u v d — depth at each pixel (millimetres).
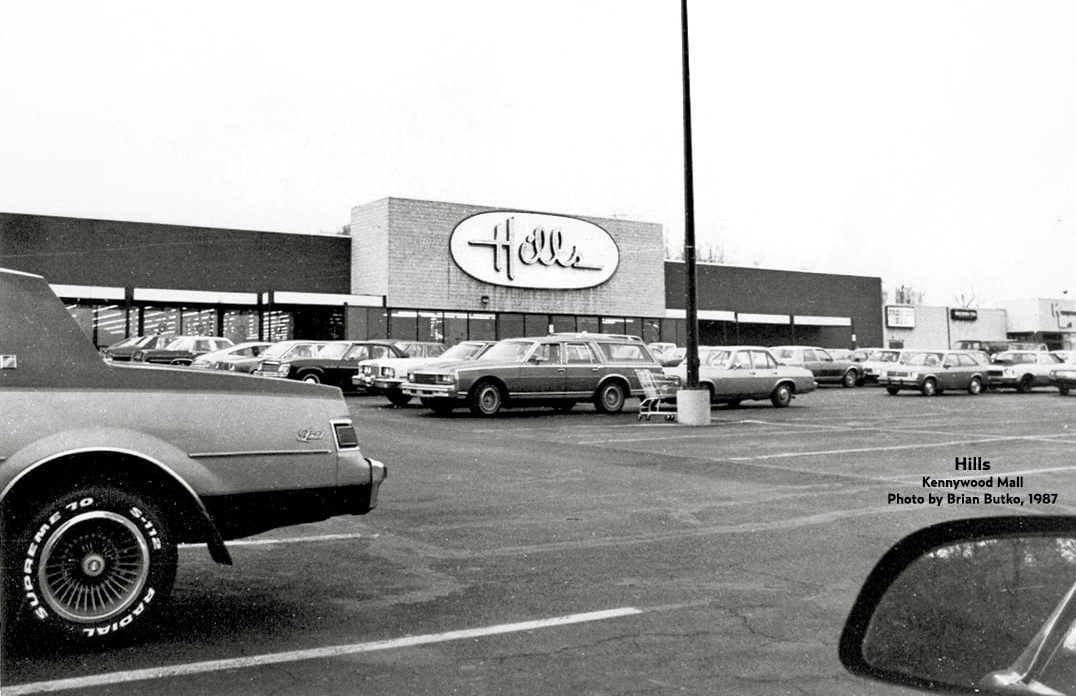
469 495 9555
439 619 5137
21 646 4492
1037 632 2357
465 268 38688
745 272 49688
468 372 19547
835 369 38531
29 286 4551
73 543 4422
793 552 6906
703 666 4383
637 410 22484
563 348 20719
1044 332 61906
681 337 46094
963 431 17016
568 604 5465
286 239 37219
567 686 4098
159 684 4062
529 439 15273
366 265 38062
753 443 14750
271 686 4055
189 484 4707
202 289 35219
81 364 4613
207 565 6434
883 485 10289
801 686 4117
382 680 4152
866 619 2547
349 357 26453
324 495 5148
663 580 6051
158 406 4730
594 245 42438
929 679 2324
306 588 5805
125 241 33688
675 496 9531
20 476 4262
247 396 5008
